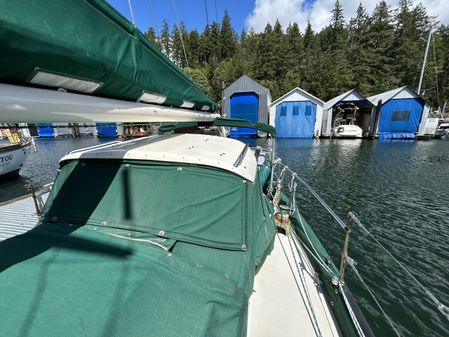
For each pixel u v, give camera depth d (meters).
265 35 55.03
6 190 11.20
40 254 1.42
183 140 2.95
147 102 1.89
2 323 0.98
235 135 28.72
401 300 4.47
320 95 43.09
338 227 7.05
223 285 1.50
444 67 49.75
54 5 0.98
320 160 16.77
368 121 30.72
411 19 53.88
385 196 9.61
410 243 6.26
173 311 1.19
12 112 0.89
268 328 2.09
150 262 1.46
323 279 2.71
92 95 1.34
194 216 1.91
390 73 47.94
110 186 2.07
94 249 1.52
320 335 2.05
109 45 1.28
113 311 1.08
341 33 60.34
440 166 14.77
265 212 2.80
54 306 1.07
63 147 23.39
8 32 0.81
